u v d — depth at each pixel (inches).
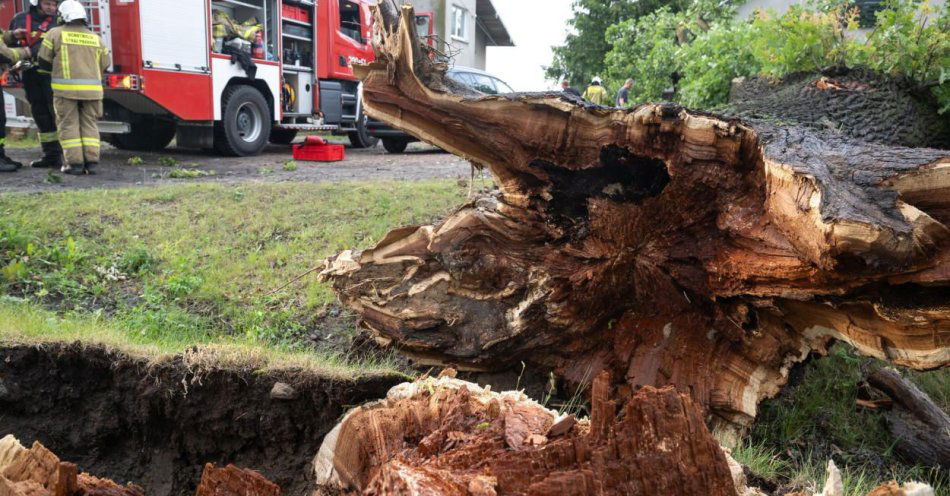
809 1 331.9
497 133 166.4
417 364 188.7
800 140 146.1
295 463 140.2
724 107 243.6
